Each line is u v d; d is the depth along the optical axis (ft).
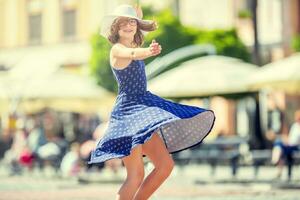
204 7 152.56
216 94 88.07
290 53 138.72
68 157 78.74
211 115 24.49
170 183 68.28
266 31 142.61
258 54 102.22
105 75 134.92
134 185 23.88
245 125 139.54
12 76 108.17
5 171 94.12
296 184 60.64
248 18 135.64
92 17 173.58
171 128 24.90
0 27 191.01
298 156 68.03
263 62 141.79
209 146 85.35
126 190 23.85
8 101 103.09
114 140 23.95
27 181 74.84
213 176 76.84
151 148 24.07
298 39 129.80
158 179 23.80
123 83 24.41
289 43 138.92
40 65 170.40
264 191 56.44
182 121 24.82
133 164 23.94
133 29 25.25
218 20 149.89
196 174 82.38
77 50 174.91
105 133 24.35
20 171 88.69
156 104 24.17
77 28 176.14
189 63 89.25
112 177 78.13
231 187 62.08
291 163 67.56
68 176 80.84
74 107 101.45
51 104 100.89
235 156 73.97
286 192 55.21
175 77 85.66
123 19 25.16
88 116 131.34
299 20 138.92
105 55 134.72
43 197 51.93
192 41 128.98
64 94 100.27
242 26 145.38
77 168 78.07
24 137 89.25
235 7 147.13
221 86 82.17
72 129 137.08
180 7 156.76
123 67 24.32
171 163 23.97
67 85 101.55
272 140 91.20
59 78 103.35
